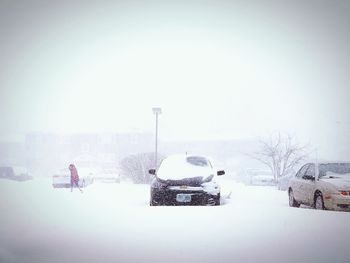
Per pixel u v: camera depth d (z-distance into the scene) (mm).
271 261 4465
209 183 10633
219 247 5164
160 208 9086
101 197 13578
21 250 5152
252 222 7062
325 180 10055
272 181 30141
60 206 10039
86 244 5465
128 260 4609
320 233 5969
